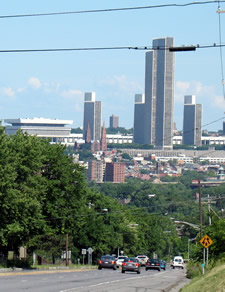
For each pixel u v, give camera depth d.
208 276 56.41
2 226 85.44
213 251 83.38
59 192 101.19
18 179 90.12
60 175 102.12
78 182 104.25
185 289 51.91
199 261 90.50
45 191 98.00
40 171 101.38
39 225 90.31
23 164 90.56
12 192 83.00
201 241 77.56
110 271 103.94
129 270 98.31
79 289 49.12
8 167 83.56
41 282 56.59
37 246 120.44
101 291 48.56
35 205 87.12
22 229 85.75
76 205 103.81
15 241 98.31
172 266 168.00
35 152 91.38
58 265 121.19
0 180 82.62
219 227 83.06
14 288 46.84
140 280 71.69
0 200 83.12
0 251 98.81
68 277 70.31
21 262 94.75
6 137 92.94
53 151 101.94
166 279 79.12
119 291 50.19
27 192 89.31
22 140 93.25
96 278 71.06
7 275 68.25
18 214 85.56
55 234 118.75
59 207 101.44
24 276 67.44
